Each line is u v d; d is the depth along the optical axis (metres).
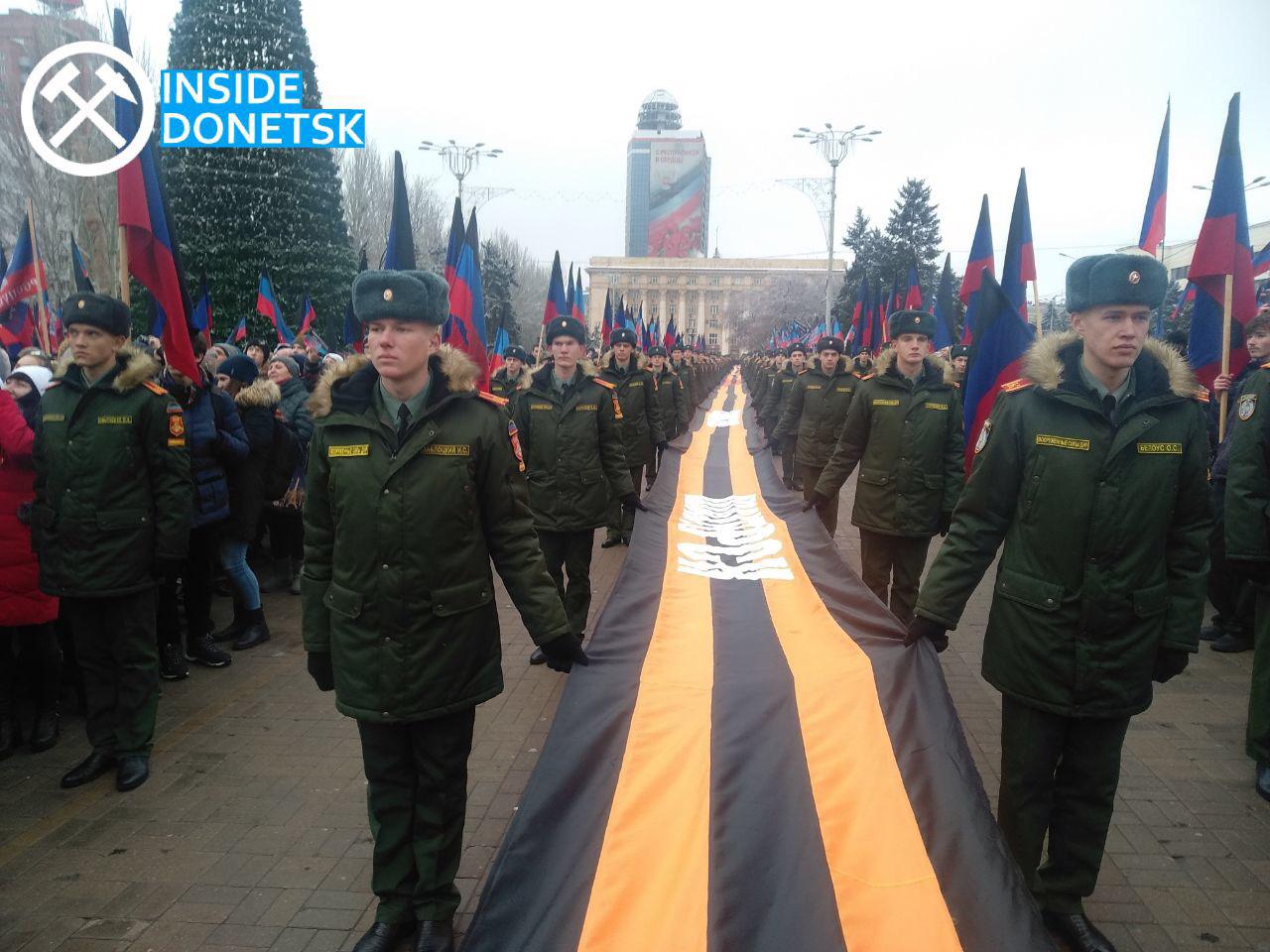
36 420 4.70
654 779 3.51
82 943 3.18
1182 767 4.50
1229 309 5.72
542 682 5.65
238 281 15.30
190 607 6.06
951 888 2.85
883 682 4.36
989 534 3.24
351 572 2.96
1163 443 2.93
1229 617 6.39
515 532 3.21
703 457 13.46
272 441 6.67
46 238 20.20
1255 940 3.18
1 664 4.75
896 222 38.16
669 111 172.12
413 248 4.23
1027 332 5.04
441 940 3.07
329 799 4.24
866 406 6.00
